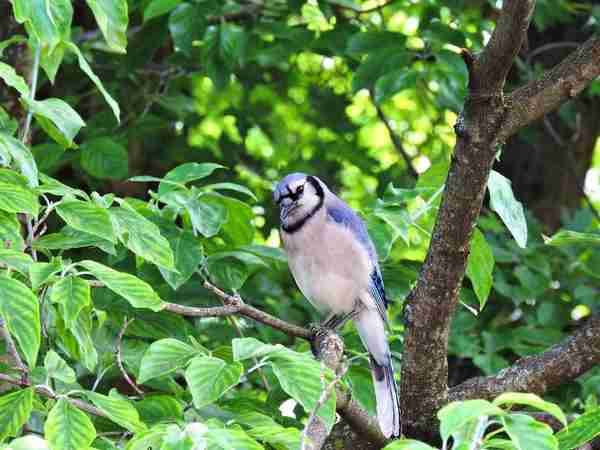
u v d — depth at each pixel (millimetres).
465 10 15070
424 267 7594
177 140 16578
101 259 11828
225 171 15594
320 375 6031
